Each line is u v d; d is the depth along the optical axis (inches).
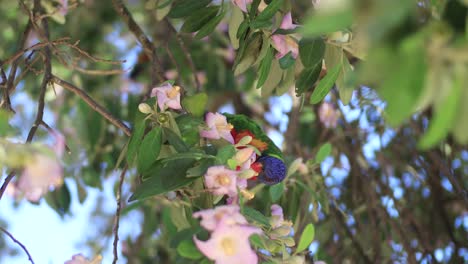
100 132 242.8
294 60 150.3
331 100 252.8
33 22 179.0
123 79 274.5
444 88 70.9
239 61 151.0
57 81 165.0
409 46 69.6
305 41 143.0
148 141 138.2
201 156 132.3
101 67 277.9
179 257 129.5
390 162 255.3
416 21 71.9
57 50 174.9
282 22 148.3
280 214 159.8
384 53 70.1
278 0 140.0
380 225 243.0
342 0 70.4
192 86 283.1
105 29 285.7
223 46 292.7
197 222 132.2
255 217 132.4
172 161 133.0
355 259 234.7
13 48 266.1
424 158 250.5
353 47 144.3
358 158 245.1
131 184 241.8
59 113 254.5
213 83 285.7
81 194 233.6
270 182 148.3
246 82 285.0
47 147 122.2
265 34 148.4
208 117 143.8
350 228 248.5
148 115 141.1
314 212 194.7
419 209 257.3
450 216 260.2
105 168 252.1
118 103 267.3
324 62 159.6
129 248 274.4
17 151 119.7
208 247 115.0
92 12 284.0
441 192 247.3
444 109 70.0
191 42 283.7
